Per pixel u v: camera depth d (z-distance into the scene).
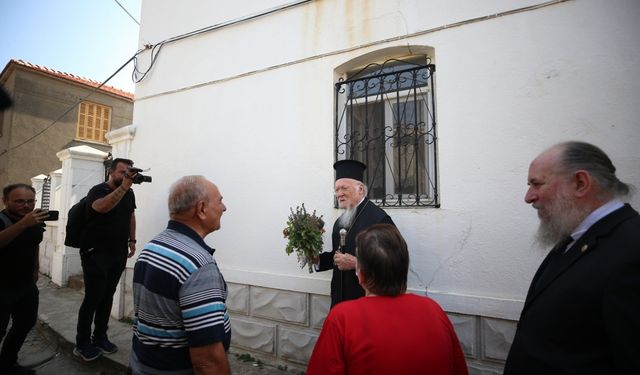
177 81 3.72
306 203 2.87
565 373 0.94
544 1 2.13
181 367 1.22
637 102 1.89
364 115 2.88
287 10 3.12
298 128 2.97
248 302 3.05
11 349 2.64
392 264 1.18
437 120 2.44
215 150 3.40
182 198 1.38
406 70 2.66
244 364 2.87
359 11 2.79
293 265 2.88
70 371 2.86
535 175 1.22
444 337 1.13
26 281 2.61
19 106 8.86
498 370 2.09
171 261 1.23
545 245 1.24
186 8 3.75
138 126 3.94
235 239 3.18
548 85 2.10
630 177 1.88
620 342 0.84
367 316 1.10
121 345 3.10
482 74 2.29
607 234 1.01
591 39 2.02
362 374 1.02
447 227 2.30
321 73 2.91
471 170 2.26
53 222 5.90
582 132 2.00
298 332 2.78
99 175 5.80
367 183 2.81
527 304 1.20
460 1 2.39
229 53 3.41
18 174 8.75
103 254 2.81
